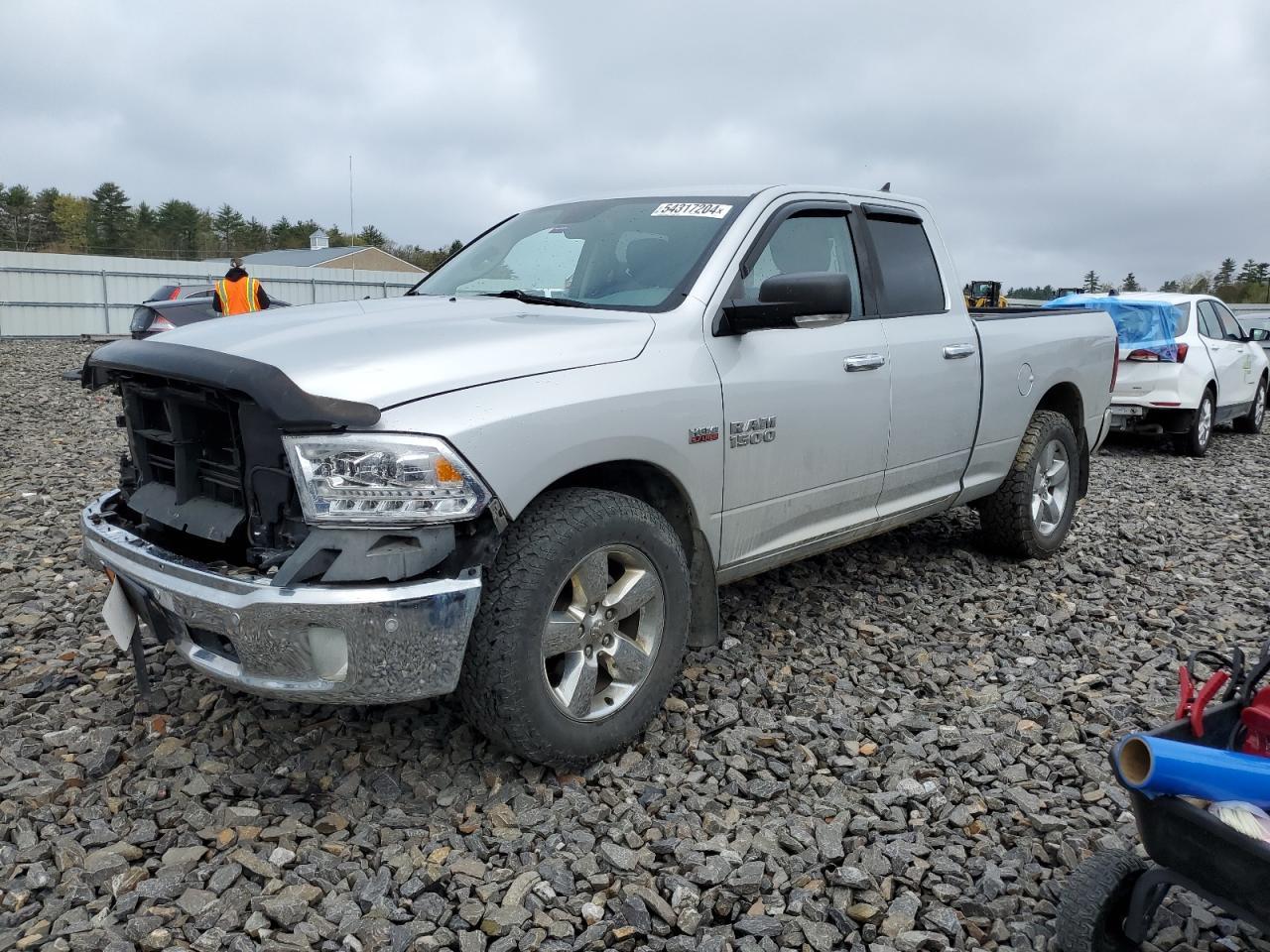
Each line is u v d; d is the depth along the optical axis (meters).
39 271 28.17
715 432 3.48
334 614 2.57
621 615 3.18
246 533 2.86
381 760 3.20
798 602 4.78
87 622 4.34
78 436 9.59
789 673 3.96
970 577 5.29
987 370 4.92
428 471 2.65
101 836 2.77
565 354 3.11
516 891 2.57
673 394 3.31
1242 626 4.78
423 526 2.68
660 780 3.14
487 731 2.96
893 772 3.24
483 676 2.86
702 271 3.64
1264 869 1.90
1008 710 3.76
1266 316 16.75
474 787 3.06
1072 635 4.51
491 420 2.78
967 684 3.99
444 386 2.79
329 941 2.41
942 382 4.60
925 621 4.62
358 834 2.81
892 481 4.44
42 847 2.71
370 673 2.63
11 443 9.09
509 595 2.84
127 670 3.84
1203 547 6.34
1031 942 2.47
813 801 3.06
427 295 4.20
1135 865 2.28
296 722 3.44
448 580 2.71
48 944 2.35
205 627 2.74
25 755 3.19
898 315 4.52
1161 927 2.49
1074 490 5.77
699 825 2.91
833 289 3.39
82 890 2.54
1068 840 2.86
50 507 6.45
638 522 3.15
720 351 3.55
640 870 2.70
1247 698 2.41
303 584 2.60
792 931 2.46
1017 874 2.74
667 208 4.05
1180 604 5.07
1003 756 3.39
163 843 2.75
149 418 3.26
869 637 4.38
